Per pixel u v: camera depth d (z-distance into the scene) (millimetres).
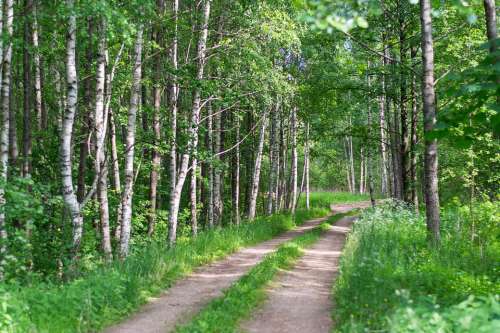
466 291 8070
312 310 8898
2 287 7898
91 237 14039
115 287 9359
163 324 8391
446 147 20438
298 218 29453
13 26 11383
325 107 24422
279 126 32469
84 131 17078
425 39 11898
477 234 13078
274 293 10156
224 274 13000
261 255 16219
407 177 22609
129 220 13844
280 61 26062
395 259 10086
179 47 19578
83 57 15102
